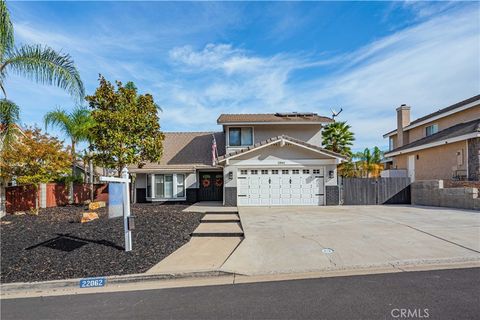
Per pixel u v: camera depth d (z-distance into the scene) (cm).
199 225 1158
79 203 1880
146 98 1593
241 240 950
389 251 770
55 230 1016
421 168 2303
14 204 1553
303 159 1781
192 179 2094
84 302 536
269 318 442
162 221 1138
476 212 1351
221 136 2431
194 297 538
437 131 2450
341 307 471
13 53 1128
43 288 613
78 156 2012
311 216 1335
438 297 500
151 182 2089
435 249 773
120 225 1060
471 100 2088
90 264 716
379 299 498
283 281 608
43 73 1141
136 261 735
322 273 650
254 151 1788
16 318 479
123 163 1534
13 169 1390
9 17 1038
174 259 755
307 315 448
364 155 3869
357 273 643
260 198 1780
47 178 1483
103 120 1509
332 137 2872
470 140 1770
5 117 1230
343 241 876
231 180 1784
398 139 2953
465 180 1731
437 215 1284
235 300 516
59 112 1947
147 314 474
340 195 1803
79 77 1199
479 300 485
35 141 1455
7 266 706
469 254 727
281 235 972
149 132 1611
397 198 1827
